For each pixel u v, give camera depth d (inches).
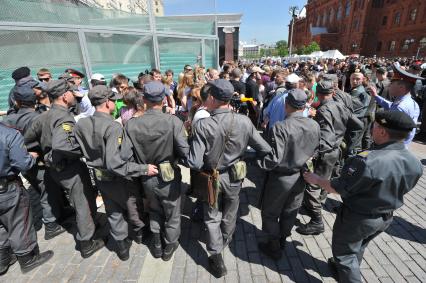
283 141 91.1
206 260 109.7
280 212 104.5
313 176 88.2
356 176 70.4
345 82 290.7
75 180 103.8
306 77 185.3
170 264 107.7
